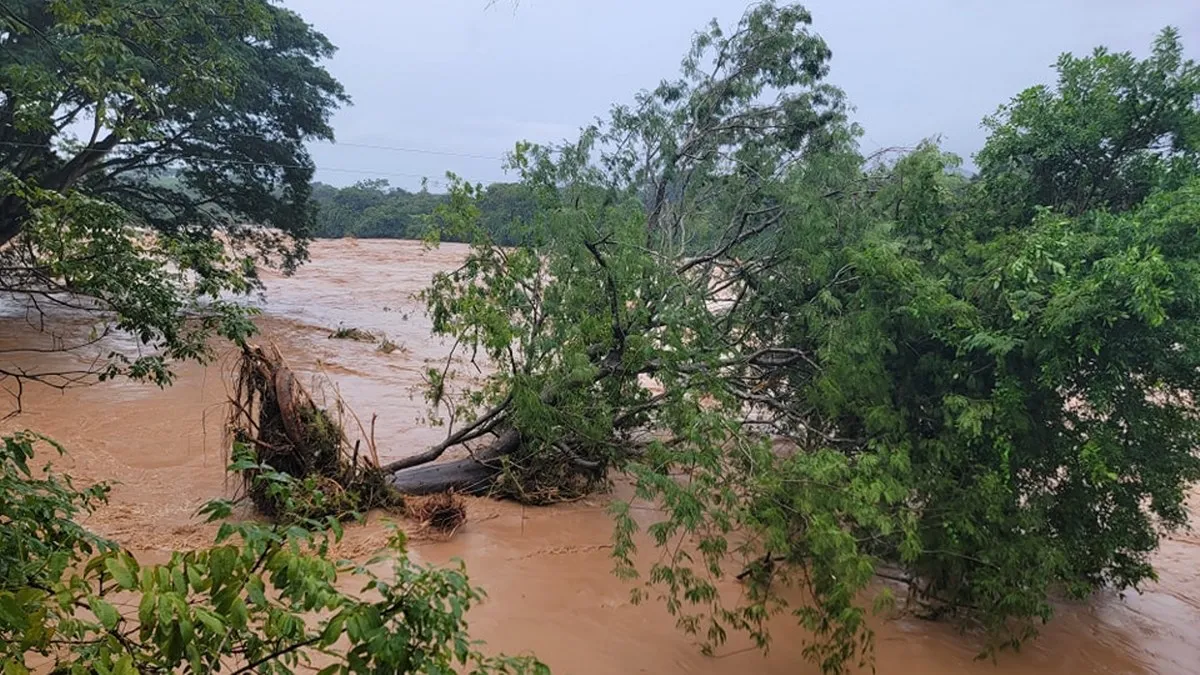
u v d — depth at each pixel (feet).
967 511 22.03
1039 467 23.70
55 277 19.66
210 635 6.95
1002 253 23.30
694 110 37.76
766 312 32.68
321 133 76.18
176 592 6.46
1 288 19.39
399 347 65.82
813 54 36.70
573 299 29.22
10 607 6.38
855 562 18.89
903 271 24.66
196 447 33.96
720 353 30.66
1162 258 19.81
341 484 26.78
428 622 7.82
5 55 40.09
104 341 57.82
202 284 20.76
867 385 24.95
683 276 32.81
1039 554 21.42
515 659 9.40
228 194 74.13
